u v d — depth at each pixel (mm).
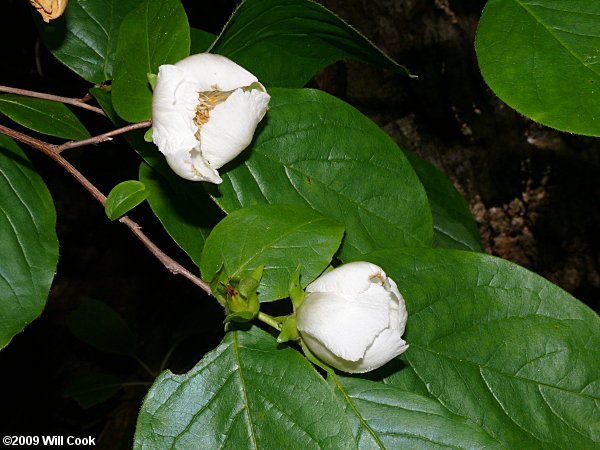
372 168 368
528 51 338
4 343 359
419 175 511
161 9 356
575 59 334
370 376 350
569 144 614
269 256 345
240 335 342
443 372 351
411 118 636
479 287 357
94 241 646
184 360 667
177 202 367
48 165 615
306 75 403
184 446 331
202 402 335
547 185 624
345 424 329
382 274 333
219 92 340
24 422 646
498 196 636
